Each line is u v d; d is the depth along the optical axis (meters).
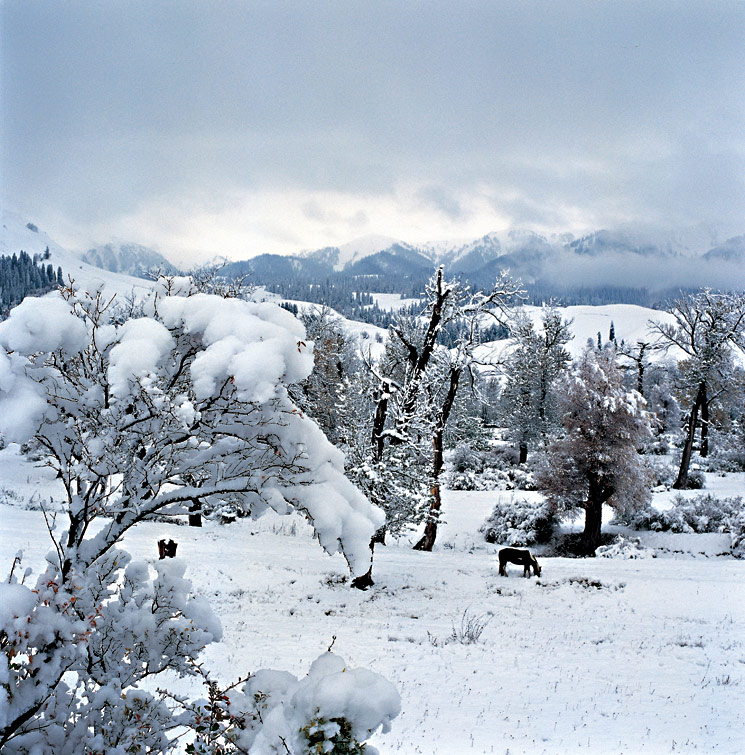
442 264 25.72
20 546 16.64
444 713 10.21
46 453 4.59
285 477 4.57
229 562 20.09
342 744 3.26
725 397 45.38
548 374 52.00
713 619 17.30
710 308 44.94
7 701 3.54
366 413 25.58
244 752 4.02
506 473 48.44
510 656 13.53
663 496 40.12
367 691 3.35
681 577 22.16
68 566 4.41
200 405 4.38
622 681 12.27
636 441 31.81
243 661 11.48
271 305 4.78
